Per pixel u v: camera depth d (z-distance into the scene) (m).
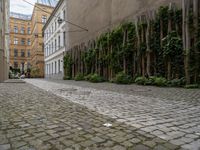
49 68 40.28
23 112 4.38
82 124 3.43
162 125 3.35
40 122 3.57
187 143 2.59
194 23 9.09
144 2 13.22
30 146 2.50
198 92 7.39
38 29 49.41
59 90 9.28
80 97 6.72
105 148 2.44
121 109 4.65
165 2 11.48
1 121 3.63
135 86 10.69
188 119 3.71
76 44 24.77
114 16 16.64
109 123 3.48
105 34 16.67
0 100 6.10
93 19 20.45
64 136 2.85
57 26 33.62
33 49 56.19
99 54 17.16
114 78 14.42
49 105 5.22
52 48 37.25
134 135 2.87
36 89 9.93
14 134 2.93
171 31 10.39
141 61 12.37
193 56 9.11
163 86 9.99
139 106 5.00
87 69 19.45
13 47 66.31
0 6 17.05
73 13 26.14
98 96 6.94
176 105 5.05
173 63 10.17
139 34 12.53
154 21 11.56
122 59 14.04
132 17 14.38
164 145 2.52
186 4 9.46
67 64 25.16
